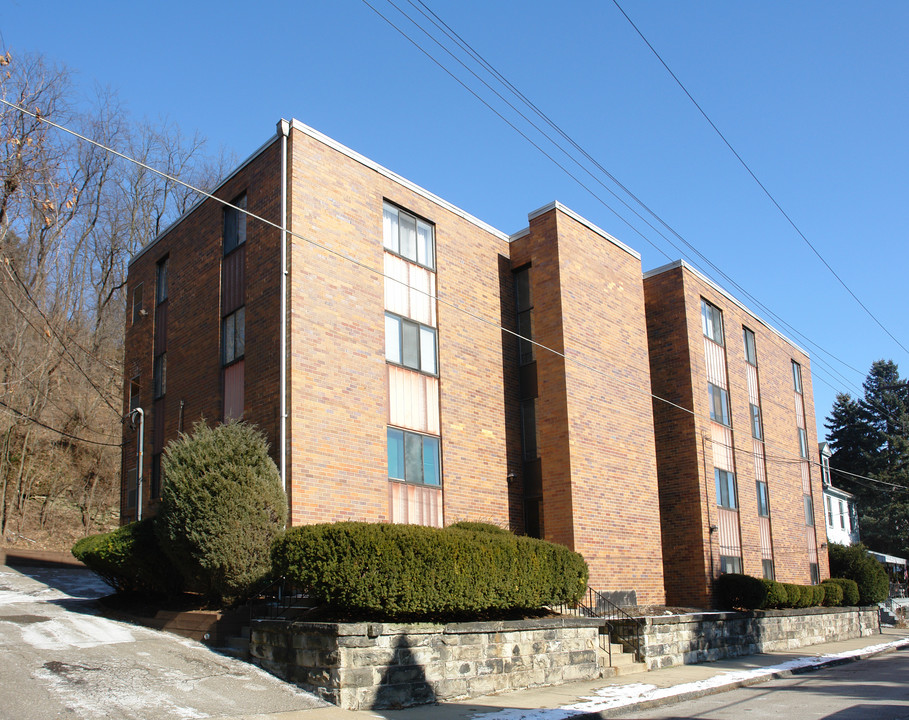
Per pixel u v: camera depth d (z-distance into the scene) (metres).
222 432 14.06
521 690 13.27
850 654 22.00
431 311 18.78
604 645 16.72
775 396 31.22
